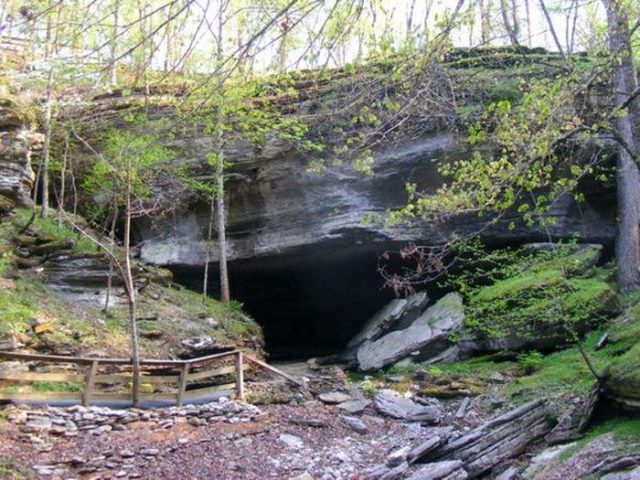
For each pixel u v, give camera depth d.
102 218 14.26
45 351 9.17
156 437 7.52
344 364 13.25
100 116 12.90
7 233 11.29
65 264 11.25
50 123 12.61
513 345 11.26
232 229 14.77
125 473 6.45
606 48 6.43
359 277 15.87
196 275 15.27
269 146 13.91
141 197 11.99
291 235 14.16
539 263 12.17
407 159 13.05
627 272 12.03
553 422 7.89
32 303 9.98
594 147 10.01
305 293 16.58
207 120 7.05
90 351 9.53
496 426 7.68
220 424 8.30
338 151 6.99
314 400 9.96
